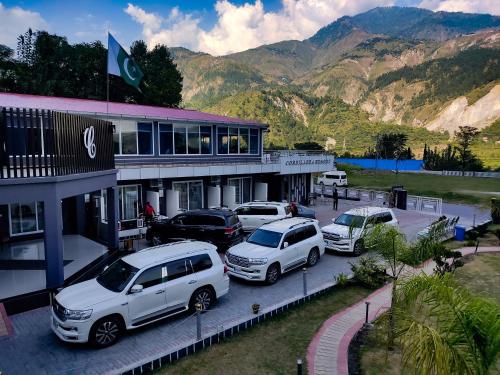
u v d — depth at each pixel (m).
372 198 34.72
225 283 10.51
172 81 40.91
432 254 10.59
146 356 7.86
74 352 8.00
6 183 9.60
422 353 4.89
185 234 15.66
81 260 13.15
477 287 12.64
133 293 8.58
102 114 18.42
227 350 8.17
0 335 8.65
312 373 7.36
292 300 10.53
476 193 39.25
